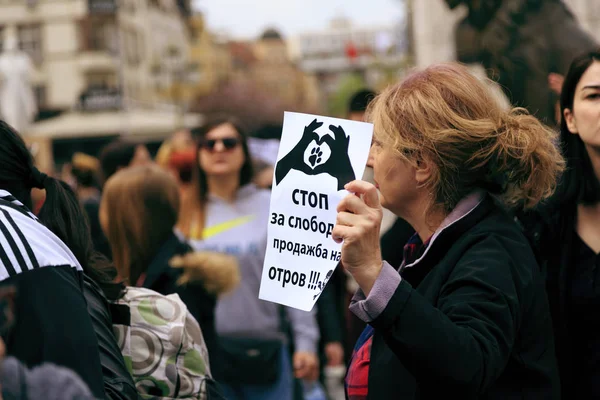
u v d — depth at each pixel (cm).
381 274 181
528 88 429
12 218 169
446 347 173
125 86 4628
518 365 198
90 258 222
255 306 431
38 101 4578
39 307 158
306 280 196
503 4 439
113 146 603
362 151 195
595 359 258
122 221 354
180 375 228
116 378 185
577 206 272
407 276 207
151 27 5334
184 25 6556
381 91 218
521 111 215
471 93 204
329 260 195
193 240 463
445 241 203
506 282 191
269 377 422
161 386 225
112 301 227
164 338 226
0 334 157
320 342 490
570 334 262
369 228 183
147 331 226
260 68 9425
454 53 512
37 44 4597
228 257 355
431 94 203
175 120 2964
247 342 423
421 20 823
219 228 463
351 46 9281
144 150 608
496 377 183
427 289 199
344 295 537
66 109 4394
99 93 2972
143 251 351
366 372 209
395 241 358
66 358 156
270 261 200
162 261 347
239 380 421
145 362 224
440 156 201
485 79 218
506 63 432
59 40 4578
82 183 719
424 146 201
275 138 727
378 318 179
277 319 433
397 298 179
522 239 208
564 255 267
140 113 3038
